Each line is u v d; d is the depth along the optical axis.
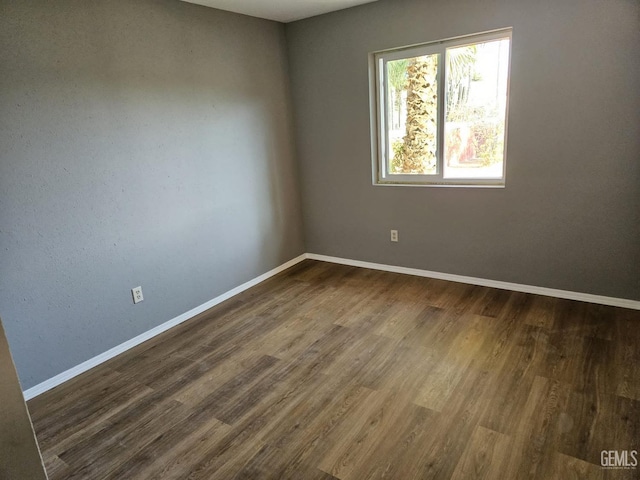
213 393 2.38
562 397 2.14
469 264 3.61
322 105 4.03
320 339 2.89
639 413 1.99
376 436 1.97
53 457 1.97
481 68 3.28
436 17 3.25
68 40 2.47
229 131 3.59
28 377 2.46
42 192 2.43
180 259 3.29
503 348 2.62
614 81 2.73
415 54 3.50
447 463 1.79
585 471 1.70
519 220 3.28
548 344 2.62
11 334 2.37
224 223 3.63
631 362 2.38
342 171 4.11
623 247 2.94
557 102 2.93
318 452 1.89
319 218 4.42
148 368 2.69
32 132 2.36
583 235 3.06
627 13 2.60
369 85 3.71
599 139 2.85
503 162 3.34
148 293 3.08
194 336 3.08
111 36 2.68
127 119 2.82
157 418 2.20
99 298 2.78
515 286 3.43
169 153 3.12
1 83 2.22
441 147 3.58
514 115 3.10
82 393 2.47
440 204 3.63
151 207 3.04
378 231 4.06
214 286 3.60
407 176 3.83
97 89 2.64
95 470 1.88
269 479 1.76
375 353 2.67
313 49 3.92
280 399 2.29
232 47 3.53
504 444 1.86
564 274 3.19
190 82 3.22
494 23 3.03
